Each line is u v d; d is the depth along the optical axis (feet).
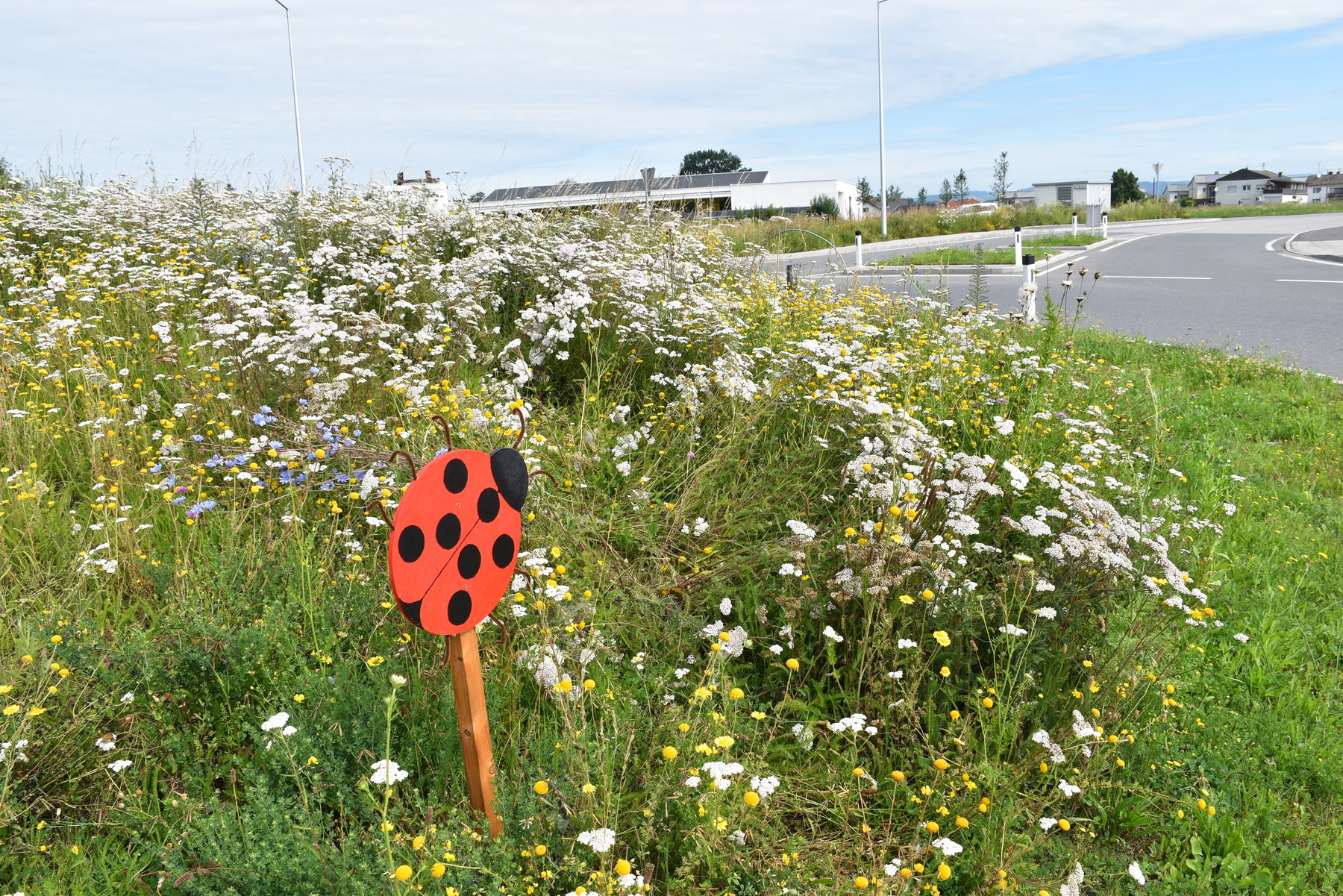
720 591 12.14
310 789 8.05
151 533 12.94
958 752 9.23
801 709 10.09
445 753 8.55
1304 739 11.00
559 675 9.23
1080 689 10.44
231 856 6.89
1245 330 38.58
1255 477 20.07
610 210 33.45
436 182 30.58
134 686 9.34
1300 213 172.45
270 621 9.87
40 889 7.39
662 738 9.09
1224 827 9.48
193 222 28.07
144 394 16.87
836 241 94.07
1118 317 42.88
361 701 8.74
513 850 7.32
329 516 12.94
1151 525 13.24
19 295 23.09
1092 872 8.79
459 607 7.64
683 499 14.06
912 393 18.16
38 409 16.16
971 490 11.87
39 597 11.19
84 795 8.70
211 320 17.39
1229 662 12.60
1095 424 18.11
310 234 24.91
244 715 9.12
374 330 17.06
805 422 16.62
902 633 10.36
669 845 8.07
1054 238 98.89
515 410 14.24
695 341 19.51
